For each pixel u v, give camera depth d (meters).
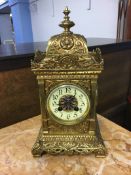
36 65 0.50
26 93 0.79
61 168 0.53
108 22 1.55
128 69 1.14
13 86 0.75
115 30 1.49
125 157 0.56
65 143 0.57
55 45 0.50
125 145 0.61
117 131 0.69
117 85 1.11
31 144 0.63
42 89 0.53
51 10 2.59
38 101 0.85
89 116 0.56
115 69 1.05
